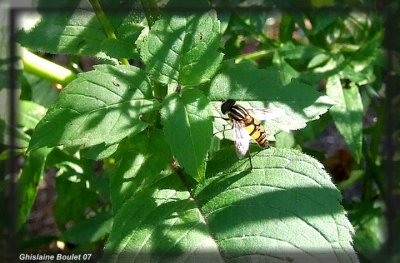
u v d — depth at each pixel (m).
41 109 0.19
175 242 0.13
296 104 0.15
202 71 0.15
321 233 0.13
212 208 0.14
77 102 0.14
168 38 0.15
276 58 0.20
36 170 0.19
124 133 0.14
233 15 0.21
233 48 0.21
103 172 0.21
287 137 0.19
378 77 0.21
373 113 0.24
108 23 0.16
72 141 0.14
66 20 0.16
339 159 0.24
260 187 0.14
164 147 0.15
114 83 0.14
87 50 0.16
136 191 0.15
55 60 0.22
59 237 0.22
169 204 0.14
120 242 0.14
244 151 0.15
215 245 0.13
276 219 0.13
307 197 0.14
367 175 0.23
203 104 0.14
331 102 0.15
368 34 0.22
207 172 0.15
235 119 0.15
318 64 0.20
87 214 0.25
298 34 0.26
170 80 0.15
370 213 0.21
